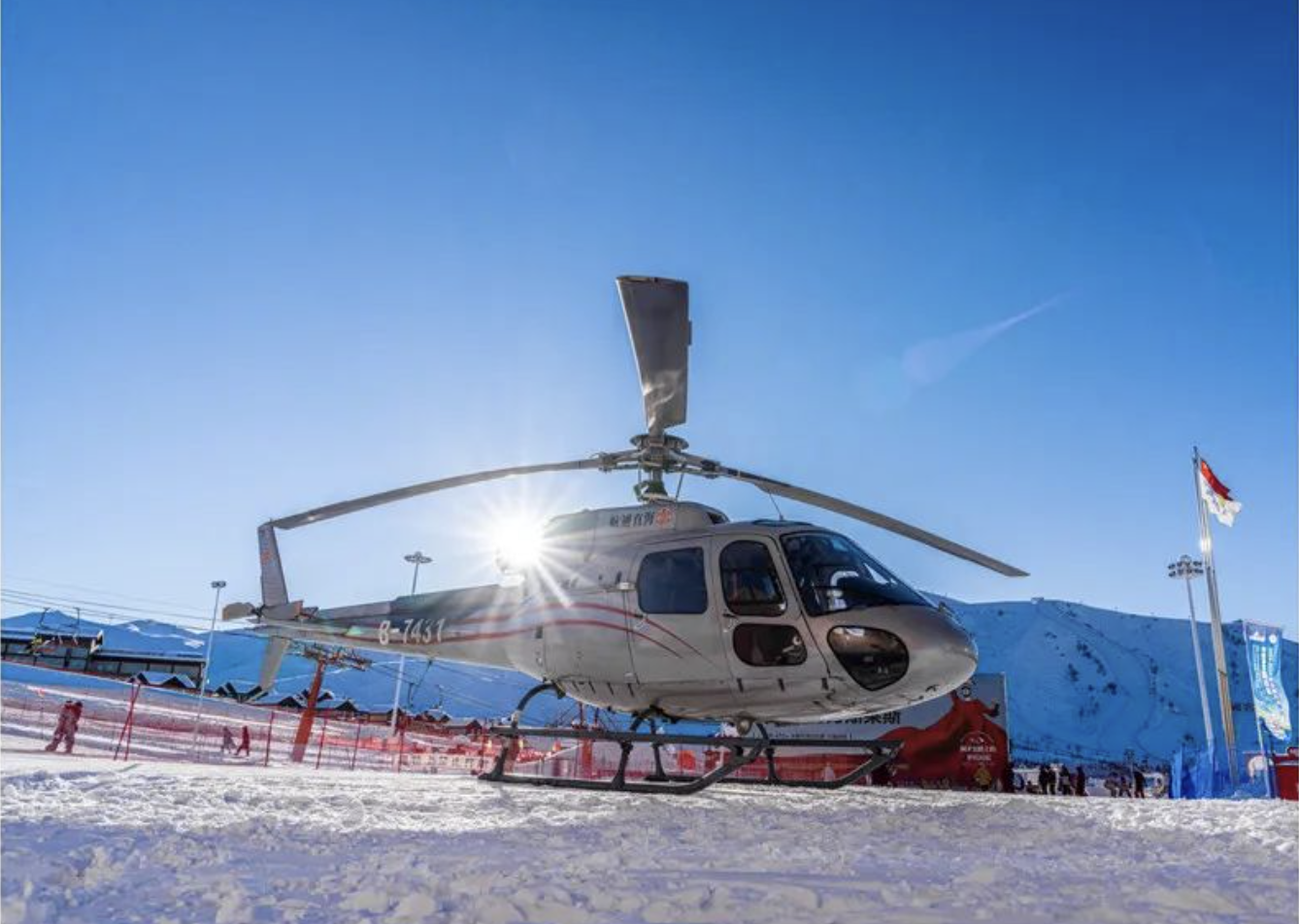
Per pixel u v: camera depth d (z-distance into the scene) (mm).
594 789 9234
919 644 8547
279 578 14461
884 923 3229
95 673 62906
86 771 8422
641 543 9945
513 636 10617
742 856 4688
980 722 21875
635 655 9484
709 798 8750
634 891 3617
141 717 35281
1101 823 6582
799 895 3564
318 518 10391
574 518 10680
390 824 5750
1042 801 9117
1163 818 6906
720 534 9461
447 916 3264
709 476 10391
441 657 11703
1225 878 4184
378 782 9289
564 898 3486
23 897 3289
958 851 5152
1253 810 7594
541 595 10492
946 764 21719
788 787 11172
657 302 8023
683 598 9336
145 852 4367
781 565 9031
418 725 43812
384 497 10117
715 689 9250
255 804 6543
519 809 6922
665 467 10273
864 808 7543
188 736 32906
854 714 9367
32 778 7336
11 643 63219
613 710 10359
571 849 4863
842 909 3432
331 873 4059
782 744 8992
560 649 10000
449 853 4609
